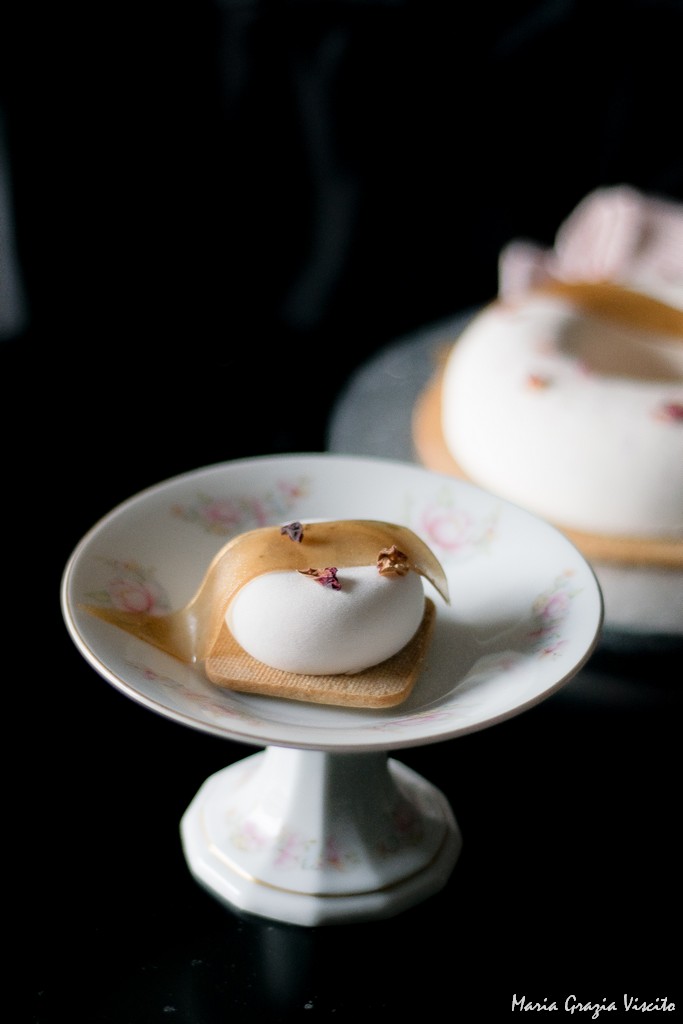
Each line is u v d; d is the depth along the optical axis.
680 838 0.67
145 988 0.60
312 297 1.33
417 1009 0.60
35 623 0.77
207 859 0.66
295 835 0.66
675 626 0.80
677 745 0.71
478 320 1.01
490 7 1.35
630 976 0.61
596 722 0.73
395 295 1.31
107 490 0.86
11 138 1.24
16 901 0.63
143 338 1.08
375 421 0.96
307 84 1.36
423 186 1.43
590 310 1.00
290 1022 0.59
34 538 0.82
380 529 0.64
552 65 1.38
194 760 0.70
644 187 1.44
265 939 0.63
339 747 0.56
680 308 1.00
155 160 1.33
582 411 0.90
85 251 1.32
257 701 0.62
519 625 0.64
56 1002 0.60
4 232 1.29
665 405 0.91
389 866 0.65
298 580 0.62
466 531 0.69
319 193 1.42
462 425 0.94
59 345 1.04
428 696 0.63
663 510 0.89
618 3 1.35
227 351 1.05
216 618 0.63
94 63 1.25
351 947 0.63
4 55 1.20
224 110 1.35
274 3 1.31
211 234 1.39
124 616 0.63
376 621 0.62
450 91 1.39
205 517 0.69
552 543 0.67
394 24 1.35
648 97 1.39
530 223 1.46
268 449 0.91
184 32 1.29
